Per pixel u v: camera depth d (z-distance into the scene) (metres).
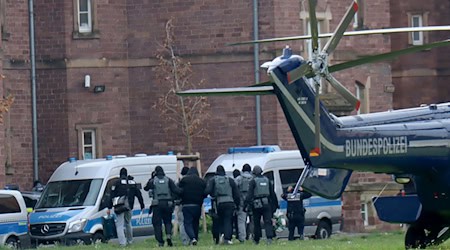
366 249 127.75
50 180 179.88
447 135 125.50
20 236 170.00
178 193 157.00
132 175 178.62
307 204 182.62
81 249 150.75
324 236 184.62
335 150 119.62
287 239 172.38
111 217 168.38
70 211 174.75
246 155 182.12
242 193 159.75
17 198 170.75
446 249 126.62
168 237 157.88
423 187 127.19
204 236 176.88
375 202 129.00
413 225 129.62
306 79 117.94
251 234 169.62
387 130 122.94
